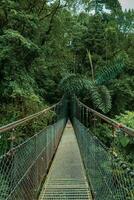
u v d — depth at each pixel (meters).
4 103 9.04
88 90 14.41
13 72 9.27
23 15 9.73
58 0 13.52
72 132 11.94
